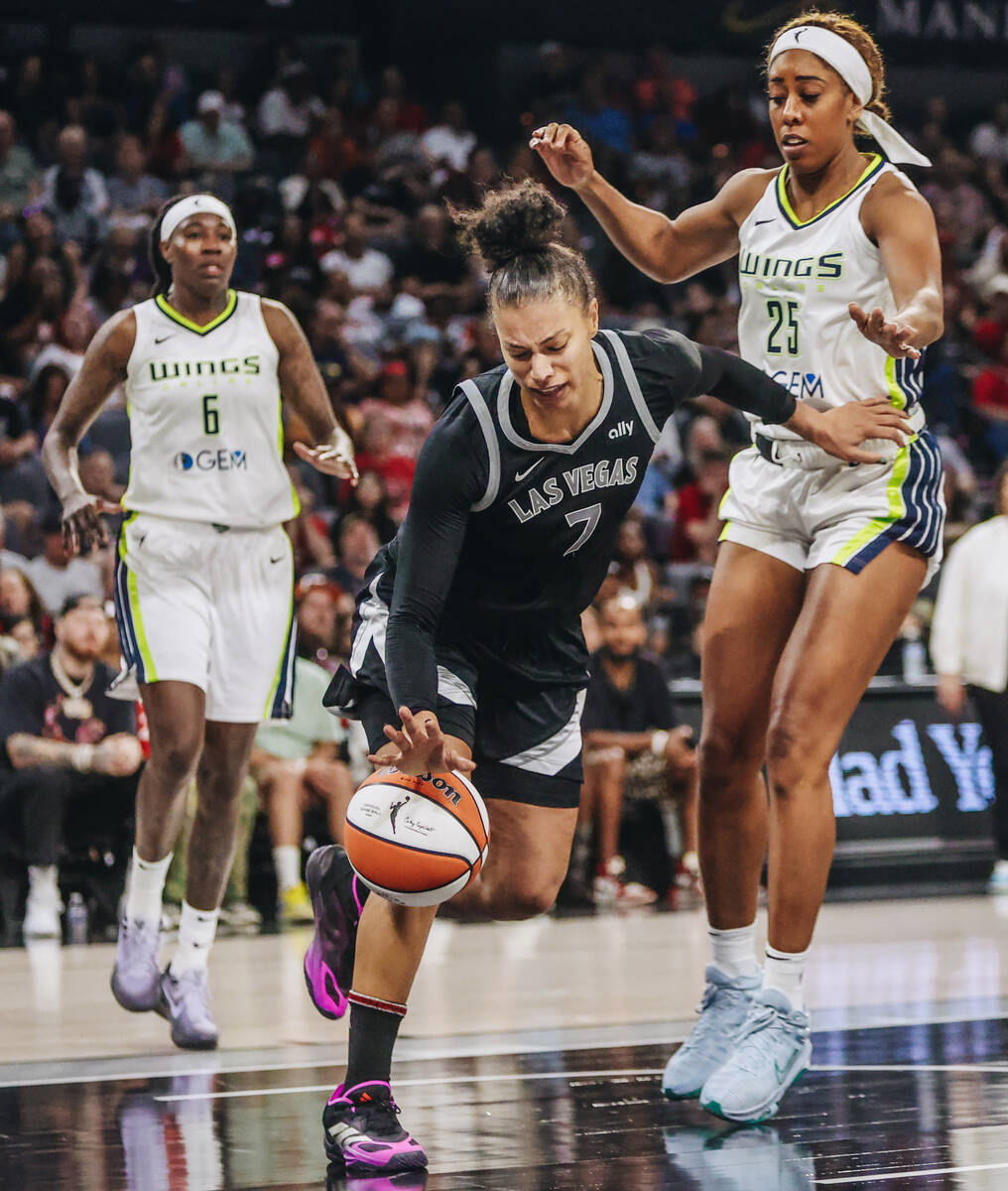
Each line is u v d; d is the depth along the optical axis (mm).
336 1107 3949
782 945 4523
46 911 9141
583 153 4898
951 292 19484
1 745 9297
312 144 19109
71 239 16438
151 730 5699
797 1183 3652
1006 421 17203
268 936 8945
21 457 12438
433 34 21969
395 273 18219
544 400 3824
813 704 4512
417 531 3955
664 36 22531
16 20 20062
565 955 7996
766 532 4820
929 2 22734
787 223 4758
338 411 11961
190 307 5879
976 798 11719
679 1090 4652
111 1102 4727
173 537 5781
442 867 3826
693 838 10852
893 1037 5555
